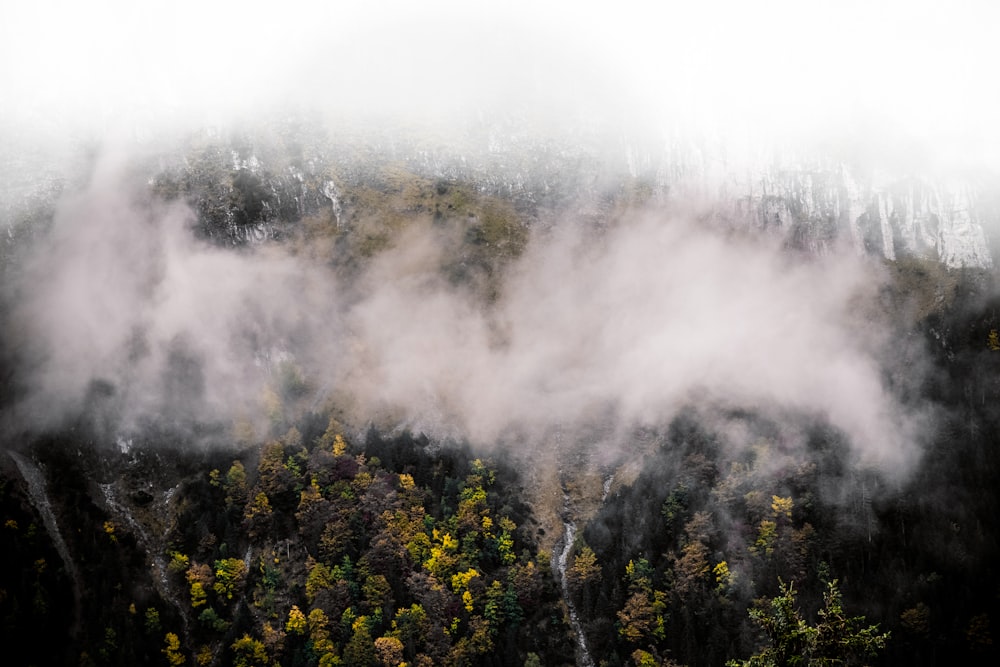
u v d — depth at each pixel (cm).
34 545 15938
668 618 15750
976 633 14862
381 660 14588
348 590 15712
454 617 15662
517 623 15962
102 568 15775
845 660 6475
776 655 6638
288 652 14938
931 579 15838
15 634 14338
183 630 15412
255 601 15888
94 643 14612
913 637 15050
